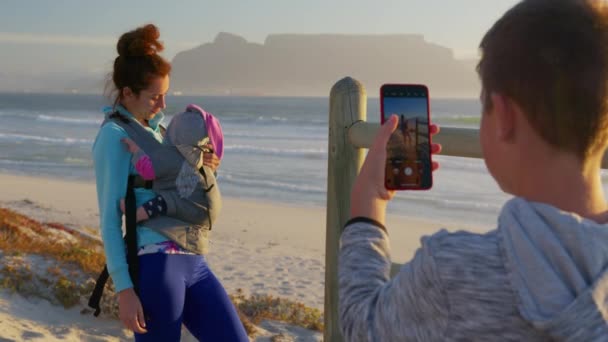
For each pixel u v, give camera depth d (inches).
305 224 653.3
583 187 39.5
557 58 37.2
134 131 113.1
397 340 40.5
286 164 1126.4
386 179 53.9
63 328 209.6
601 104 37.3
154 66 115.0
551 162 39.4
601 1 38.8
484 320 37.1
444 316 38.6
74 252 261.1
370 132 84.8
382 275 44.1
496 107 40.0
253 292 374.3
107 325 219.8
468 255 38.4
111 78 118.9
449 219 673.6
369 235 45.6
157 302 109.2
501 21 40.7
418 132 54.5
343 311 44.4
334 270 95.5
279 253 502.6
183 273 113.3
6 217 334.0
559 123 37.8
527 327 36.5
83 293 229.3
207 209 114.9
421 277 39.6
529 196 40.7
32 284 227.8
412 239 579.8
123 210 111.2
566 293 35.3
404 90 54.7
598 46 37.0
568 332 34.6
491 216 686.5
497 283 37.2
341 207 92.9
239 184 921.5
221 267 438.3
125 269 108.8
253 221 662.5
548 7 38.5
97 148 112.7
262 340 233.9
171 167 112.2
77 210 682.2
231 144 1507.1
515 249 37.2
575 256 36.4
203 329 117.6
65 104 6161.4
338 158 92.1
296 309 266.7
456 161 1093.8
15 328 197.5
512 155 40.8
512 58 38.7
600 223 38.9
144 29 115.0
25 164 1156.5
